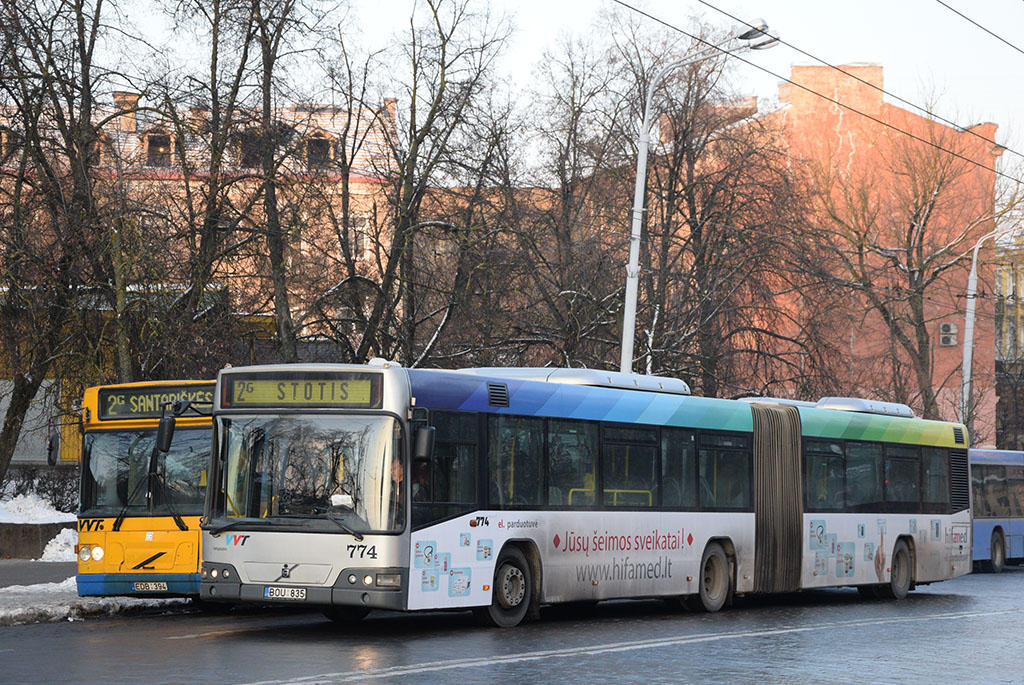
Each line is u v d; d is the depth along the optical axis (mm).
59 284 36094
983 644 22047
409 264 44719
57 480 43375
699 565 28266
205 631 22000
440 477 22047
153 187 38719
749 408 30406
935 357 81062
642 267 48938
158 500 25375
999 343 83188
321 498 21141
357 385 21406
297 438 21453
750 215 51500
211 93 38938
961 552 37781
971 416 58938
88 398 26125
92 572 25422
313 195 40188
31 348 36312
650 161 50500
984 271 74625
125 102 38406
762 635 22953
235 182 39625
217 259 39656
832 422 32969
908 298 69125
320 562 20922
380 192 45000
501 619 23344
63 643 19812
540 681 16156
